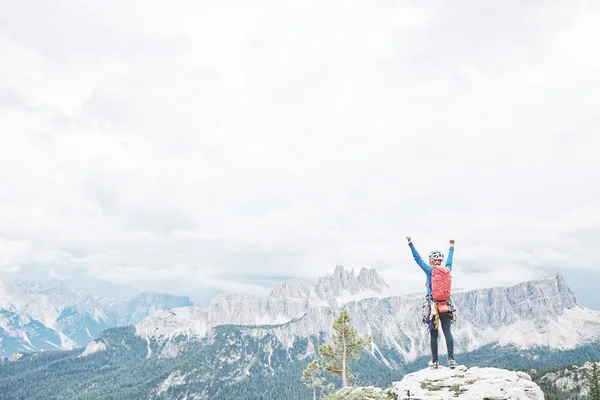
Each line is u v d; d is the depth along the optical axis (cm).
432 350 1662
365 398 1872
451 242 1673
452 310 1616
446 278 1593
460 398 1395
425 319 1652
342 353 5128
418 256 1642
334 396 2127
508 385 1428
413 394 1534
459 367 1619
